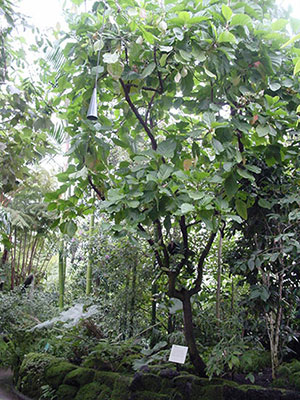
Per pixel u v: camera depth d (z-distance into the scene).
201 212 2.24
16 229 6.32
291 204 2.79
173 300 3.51
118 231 2.36
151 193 2.26
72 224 2.80
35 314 4.83
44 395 3.08
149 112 2.92
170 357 2.82
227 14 2.20
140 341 3.49
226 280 3.92
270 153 2.50
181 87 2.44
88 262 4.70
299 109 1.30
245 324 2.90
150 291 3.91
